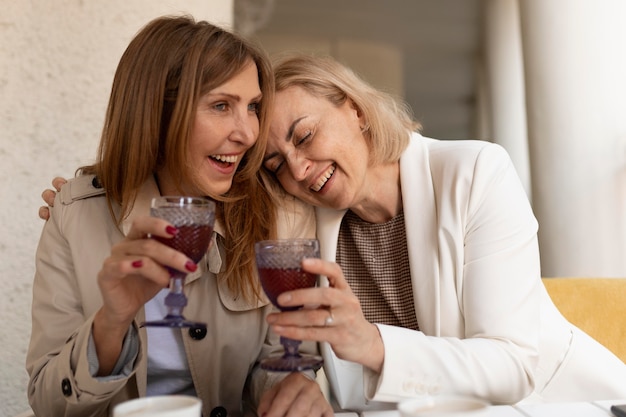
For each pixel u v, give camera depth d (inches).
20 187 92.2
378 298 70.0
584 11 125.6
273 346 64.8
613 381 66.9
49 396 49.4
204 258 62.7
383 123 64.6
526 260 60.7
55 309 58.6
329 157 62.4
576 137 126.2
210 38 57.6
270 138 62.9
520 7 135.0
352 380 64.1
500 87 182.4
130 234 43.6
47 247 60.8
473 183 62.8
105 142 61.2
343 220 70.8
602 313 77.0
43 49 93.4
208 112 57.3
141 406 35.3
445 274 62.0
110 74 95.6
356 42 182.1
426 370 50.5
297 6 177.6
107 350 46.8
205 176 58.7
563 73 126.8
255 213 63.1
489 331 57.3
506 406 47.7
